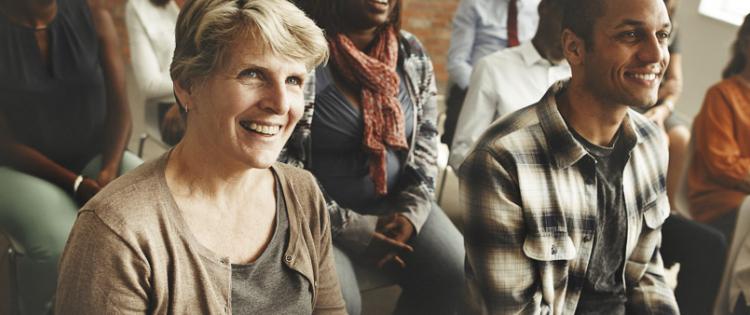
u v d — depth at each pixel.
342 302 1.29
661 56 1.40
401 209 1.75
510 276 1.50
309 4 1.60
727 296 2.05
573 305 1.58
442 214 1.86
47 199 1.60
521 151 1.46
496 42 2.45
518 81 1.96
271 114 1.01
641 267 1.64
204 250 1.04
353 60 1.63
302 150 1.61
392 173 1.75
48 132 1.69
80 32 1.70
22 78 1.64
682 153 2.29
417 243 1.75
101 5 1.72
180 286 1.01
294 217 1.16
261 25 0.95
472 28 2.44
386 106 1.67
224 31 0.96
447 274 1.76
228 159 1.04
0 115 1.64
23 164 1.62
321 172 1.68
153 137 1.81
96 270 0.96
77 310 0.97
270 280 1.13
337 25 1.63
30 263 1.57
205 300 1.04
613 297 1.62
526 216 1.47
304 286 1.17
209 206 1.06
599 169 1.52
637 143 1.55
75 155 1.73
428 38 3.30
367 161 1.69
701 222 2.19
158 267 0.99
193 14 0.98
